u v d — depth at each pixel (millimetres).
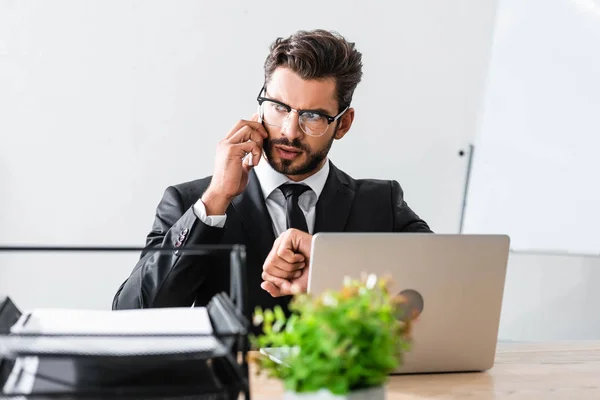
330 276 1456
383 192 2355
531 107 3486
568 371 1754
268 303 2125
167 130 3432
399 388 1517
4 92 3246
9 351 957
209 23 3420
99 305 3355
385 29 3660
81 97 3326
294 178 2207
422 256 1519
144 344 1011
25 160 3297
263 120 2129
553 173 3340
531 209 3441
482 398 1492
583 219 3168
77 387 993
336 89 2105
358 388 1070
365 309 1060
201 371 1068
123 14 3324
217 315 1156
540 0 3467
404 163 3773
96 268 3340
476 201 3742
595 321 3320
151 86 3393
